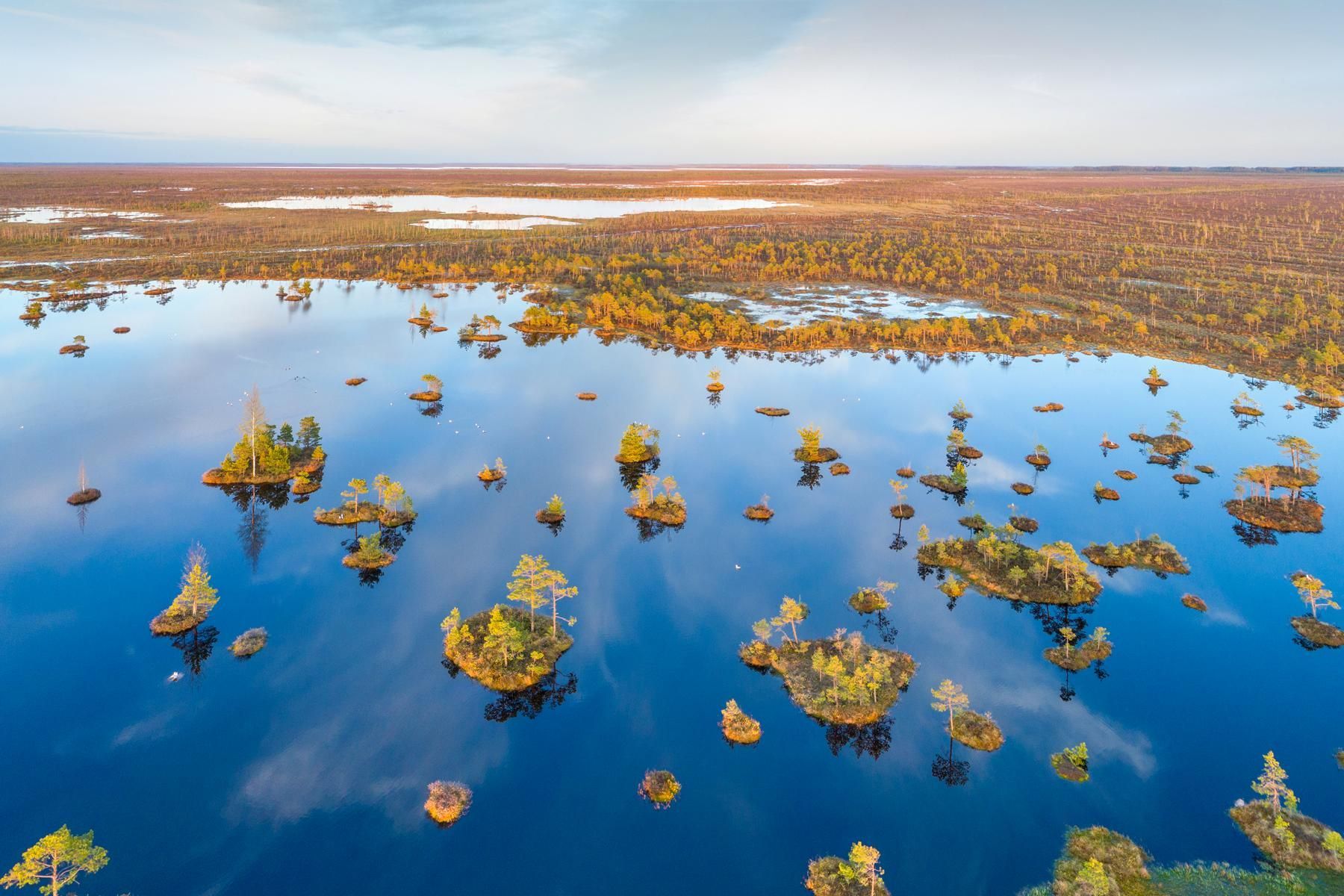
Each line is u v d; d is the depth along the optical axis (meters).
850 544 114.44
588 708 80.44
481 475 133.62
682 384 186.75
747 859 62.53
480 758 73.06
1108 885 56.53
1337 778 69.75
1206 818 65.25
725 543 114.50
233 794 67.56
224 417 156.00
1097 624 94.25
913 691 82.50
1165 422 161.25
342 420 157.50
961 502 126.94
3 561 102.50
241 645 87.06
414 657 87.31
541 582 89.50
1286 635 91.81
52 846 53.12
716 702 81.75
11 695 78.81
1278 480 130.75
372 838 63.72
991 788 69.38
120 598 95.88
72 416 153.00
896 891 59.06
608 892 59.41
